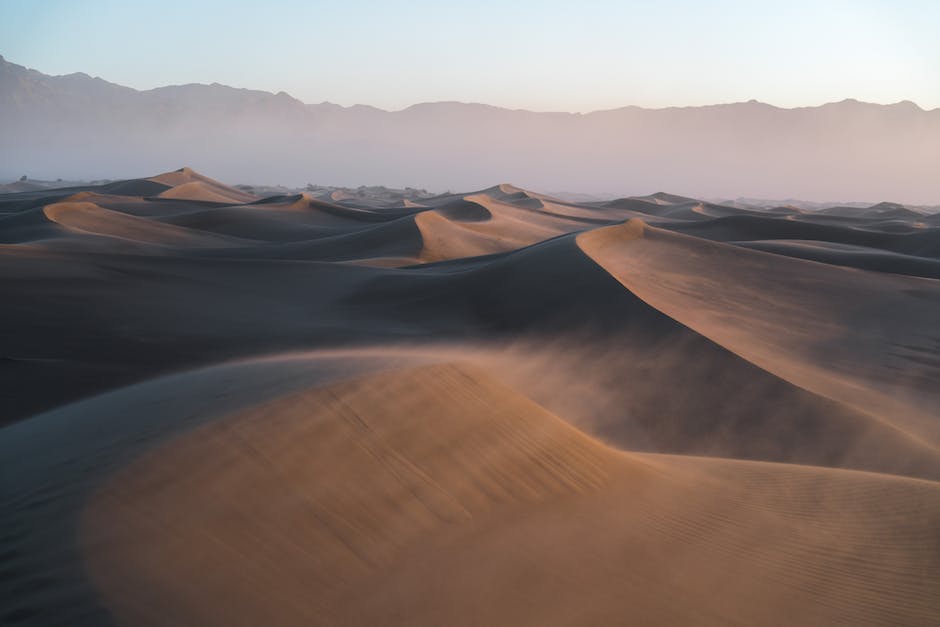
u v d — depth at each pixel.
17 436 8.48
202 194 125.06
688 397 18.28
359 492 6.41
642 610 5.56
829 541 7.89
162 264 30.47
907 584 7.04
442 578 5.50
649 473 9.31
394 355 12.28
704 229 83.12
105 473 5.95
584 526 7.01
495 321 25.53
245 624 4.47
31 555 4.82
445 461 7.42
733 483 9.77
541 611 5.28
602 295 25.64
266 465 6.37
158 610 4.38
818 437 16.08
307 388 8.00
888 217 127.06
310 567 5.27
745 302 30.59
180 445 6.40
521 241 71.81
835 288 34.78
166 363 17.12
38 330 18.78
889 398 19.73
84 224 59.38
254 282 30.53
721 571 6.61
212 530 5.37
